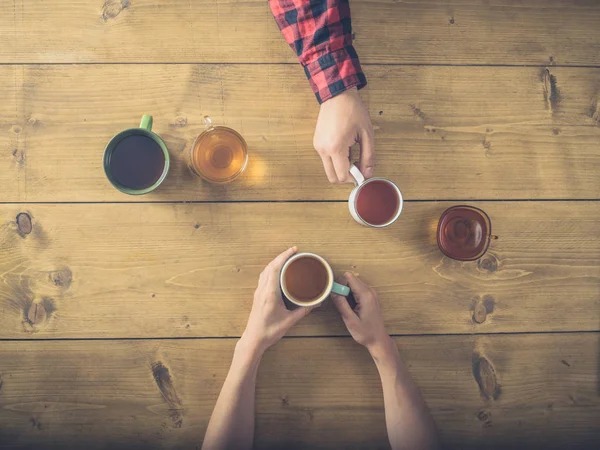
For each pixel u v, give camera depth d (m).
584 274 1.09
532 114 1.09
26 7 1.04
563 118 1.09
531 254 1.08
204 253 1.05
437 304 1.07
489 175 1.08
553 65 1.10
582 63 1.10
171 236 1.04
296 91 1.06
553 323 1.08
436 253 1.07
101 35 1.04
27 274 1.03
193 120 1.05
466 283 1.08
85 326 1.04
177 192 1.04
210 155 0.98
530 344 1.08
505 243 1.08
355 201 0.98
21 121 1.04
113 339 1.04
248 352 1.00
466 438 1.07
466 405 1.07
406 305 1.07
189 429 1.05
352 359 1.07
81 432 1.04
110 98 1.04
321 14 0.88
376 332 1.01
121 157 0.95
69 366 1.04
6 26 1.04
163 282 1.04
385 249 1.06
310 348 1.06
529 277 1.08
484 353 1.08
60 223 1.03
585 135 1.09
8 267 1.03
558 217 1.09
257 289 1.03
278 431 1.05
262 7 1.06
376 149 1.06
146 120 0.95
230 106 1.05
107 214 1.04
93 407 1.04
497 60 1.09
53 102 1.04
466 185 1.07
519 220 1.08
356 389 1.06
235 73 1.06
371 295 1.03
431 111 1.08
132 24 1.05
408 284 1.07
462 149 1.08
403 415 1.00
